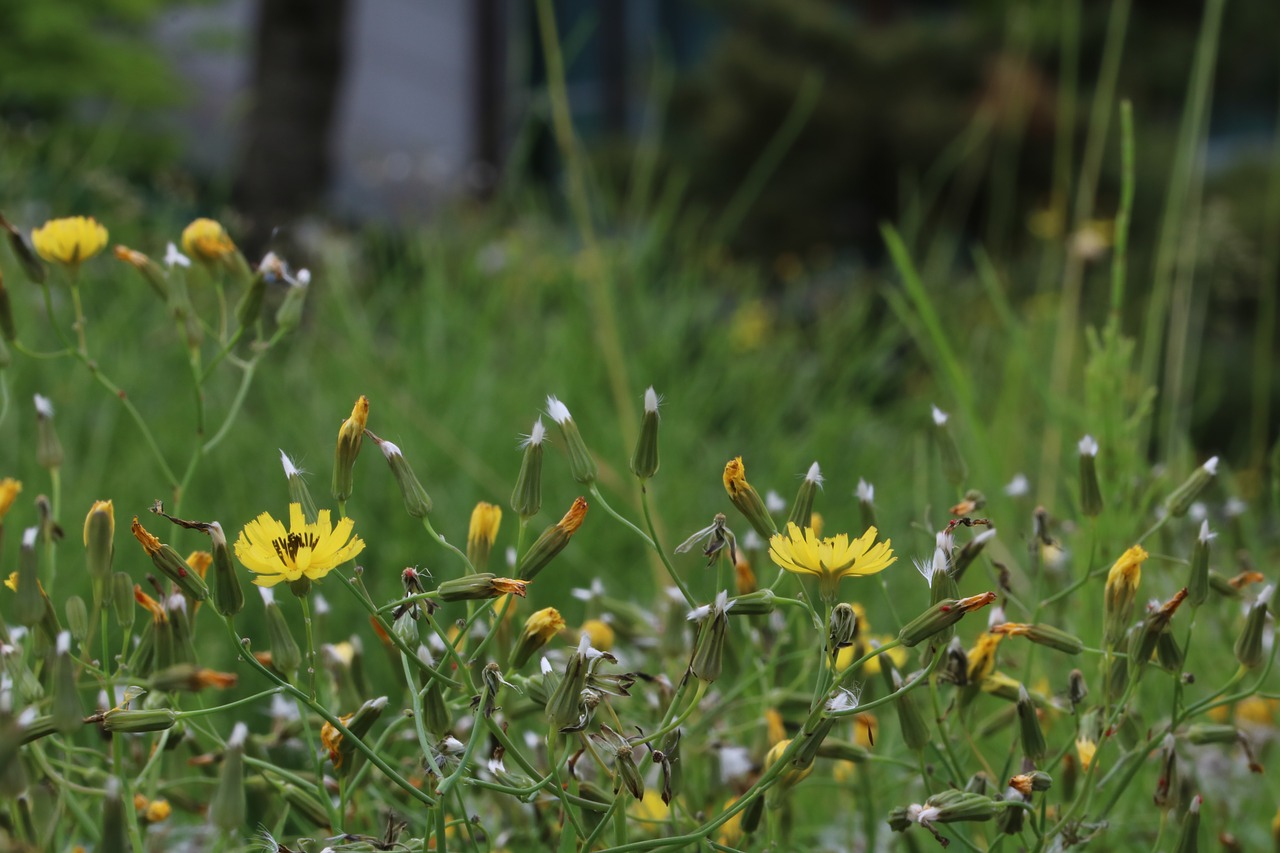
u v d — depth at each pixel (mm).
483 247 6480
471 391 4887
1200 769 2232
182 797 1810
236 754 1275
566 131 4465
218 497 4070
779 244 15711
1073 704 1662
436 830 1396
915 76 15961
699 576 3787
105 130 6312
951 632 1466
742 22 17094
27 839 1521
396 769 1812
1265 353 4840
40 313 4504
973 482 3600
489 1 21656
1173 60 15664
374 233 6715
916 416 5930
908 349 6684
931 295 6750
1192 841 1510
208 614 3188
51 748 1896
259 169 9664
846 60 16094
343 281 5719
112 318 4629
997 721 1935
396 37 20453
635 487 4285
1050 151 13859
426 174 9500
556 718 1380
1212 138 16641
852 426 5590
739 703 1873
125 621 1569
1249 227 9648
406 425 4391
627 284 5887
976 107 15375
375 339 5562
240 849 1585
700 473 5094
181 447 4176
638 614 1971
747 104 15961
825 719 1398
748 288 6965
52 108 10539
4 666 1526
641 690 1992
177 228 5344
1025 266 9117
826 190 15891
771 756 1540
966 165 13492
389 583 3633
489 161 21312
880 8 20094
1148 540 2348
